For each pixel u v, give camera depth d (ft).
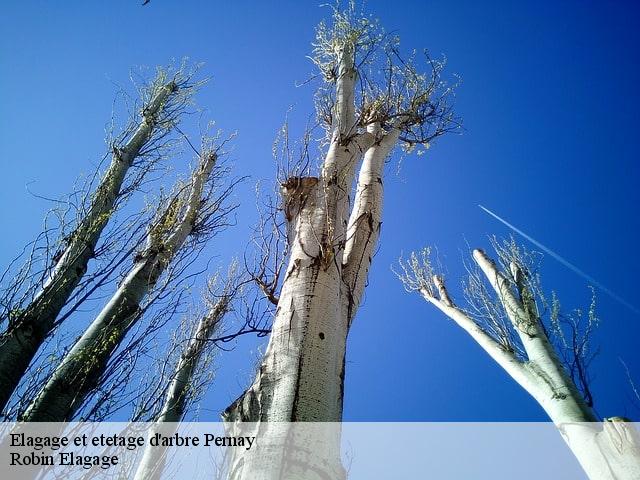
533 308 28.27
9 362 16.26
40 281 18.95
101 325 19.04
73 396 16.63
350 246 18.67
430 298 36.50
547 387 23.66
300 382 12.52
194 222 26.53
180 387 26.27
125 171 25.95
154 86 31.96
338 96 24.88
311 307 14.46
